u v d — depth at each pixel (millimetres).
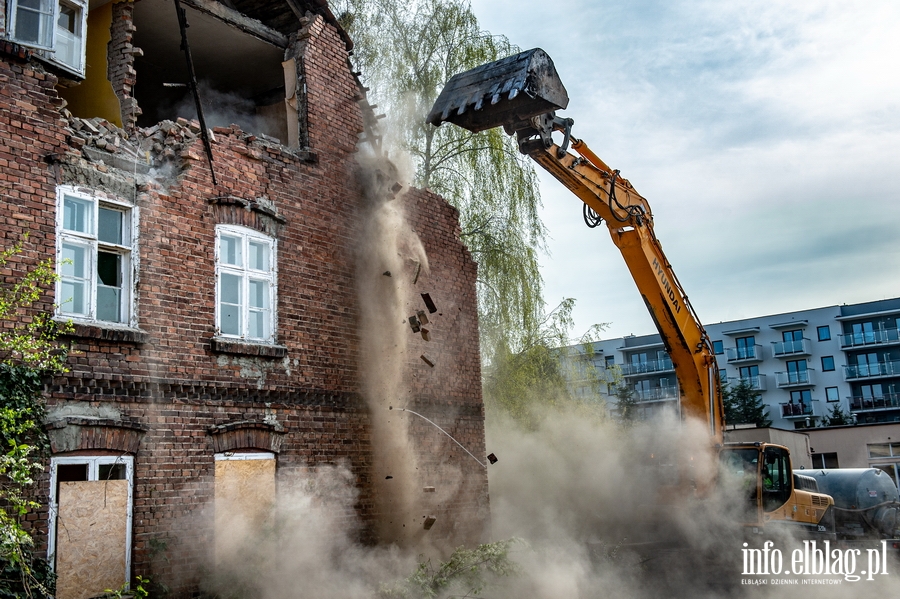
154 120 16109
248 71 15570
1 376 8914
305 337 12617
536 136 12992
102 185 10453
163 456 10461
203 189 11570
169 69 15648
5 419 8500
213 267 11516
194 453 10820
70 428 9523
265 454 11758
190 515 10625
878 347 66688
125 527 9977
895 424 37875
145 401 10391
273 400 11977
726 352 72000
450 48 21594
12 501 8422
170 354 10773
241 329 11797
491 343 21797
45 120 9961
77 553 9453
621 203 14789
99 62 12117
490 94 11977
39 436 9156
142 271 10656
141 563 10008
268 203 12445
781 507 14781
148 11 13406
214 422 11148
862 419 66375
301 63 13742
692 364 15320
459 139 21625
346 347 13273
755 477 14820
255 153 12367
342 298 13375
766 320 71125
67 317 9805
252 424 11539
